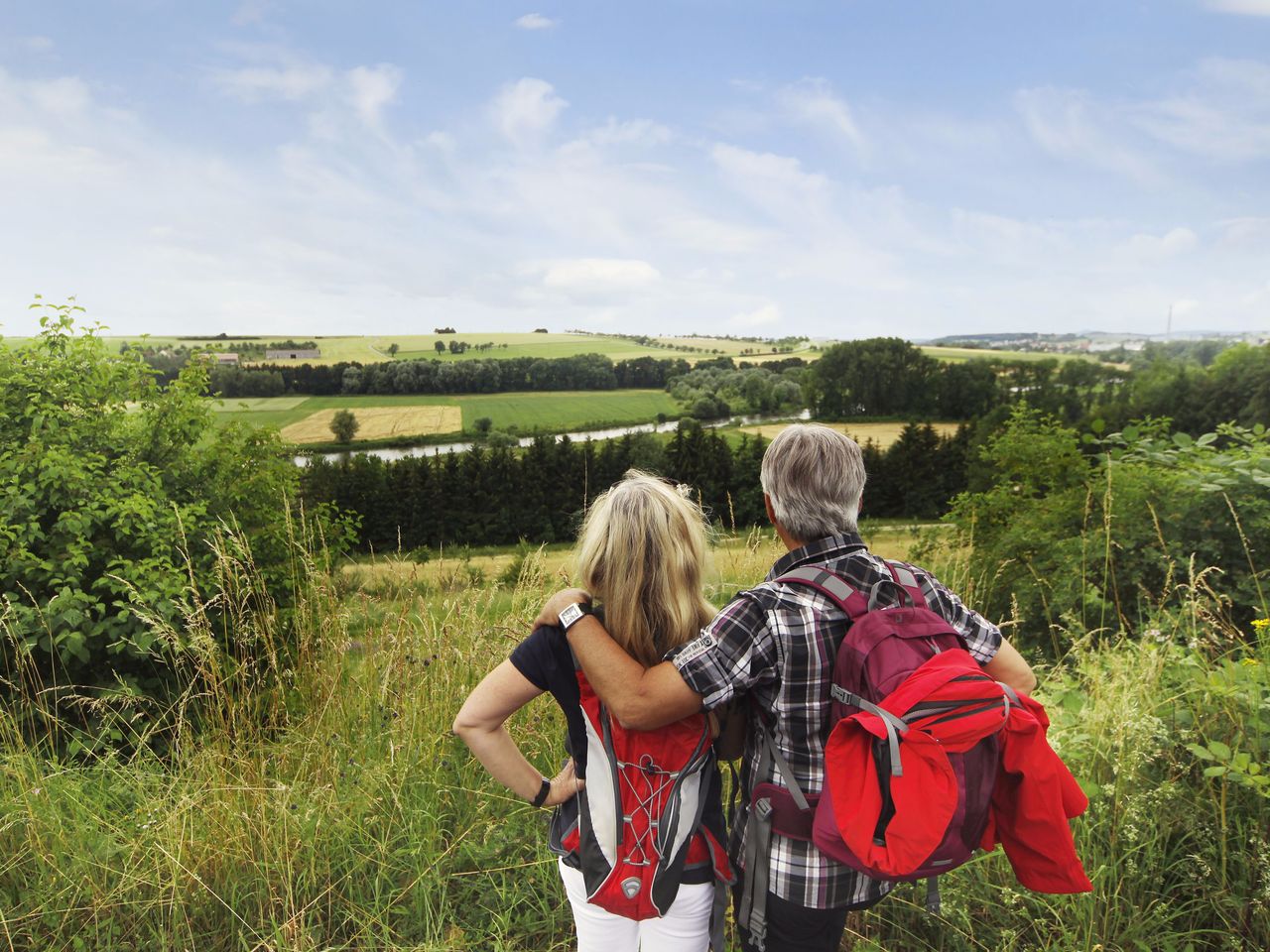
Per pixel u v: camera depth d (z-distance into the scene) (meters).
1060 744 2.45
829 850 1.26
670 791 1.42
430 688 3.20
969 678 1.27
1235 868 2.09
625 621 1.42
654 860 1.41
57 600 4.50
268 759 2.95
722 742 1.54
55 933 2.14
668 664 1.36
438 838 2.54
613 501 1.48
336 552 7.49
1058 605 5.54
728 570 3.71
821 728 1.35
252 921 2.22
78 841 2.46
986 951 2.04
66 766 3.22
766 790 1.39
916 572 1.51
